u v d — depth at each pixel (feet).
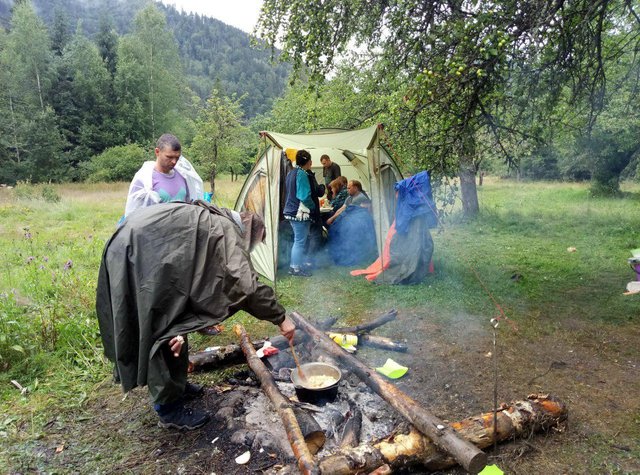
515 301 15.70
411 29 15.37
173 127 124.16
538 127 16.47
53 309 13.32
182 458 7.72
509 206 42.93
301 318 11.99
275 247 17.34
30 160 95.50
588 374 10.51
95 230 31.76
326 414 8.30
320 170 30.09
